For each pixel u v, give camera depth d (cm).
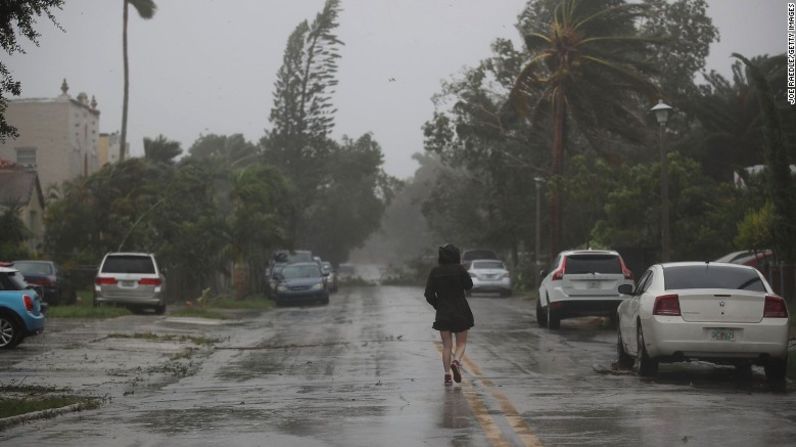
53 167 6156
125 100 5941
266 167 5656
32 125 6175
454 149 6725
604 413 1219
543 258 6066
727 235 3662
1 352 2197
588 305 2845
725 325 1568
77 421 1225
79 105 6372
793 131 5066
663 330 1586
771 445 993
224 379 1714
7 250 4238
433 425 1143
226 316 3703
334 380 1670
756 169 4684
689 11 6894
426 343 2439
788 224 2908
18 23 1386
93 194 4669
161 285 3619
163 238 4734
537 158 6556
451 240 9262
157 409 1328
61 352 2209
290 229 8719
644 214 3834
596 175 4497
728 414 1203
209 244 4762
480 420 1174
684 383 1584
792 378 1648
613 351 2219
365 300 5241
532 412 1235
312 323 3309
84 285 4534
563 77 5166
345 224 11369
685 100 5806
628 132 5312
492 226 7025
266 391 1523
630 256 3641
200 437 1087
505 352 2195
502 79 6444
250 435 1094
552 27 5375
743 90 5719
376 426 1141
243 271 5062
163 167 6153
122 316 3381
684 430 1084
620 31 5475
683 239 3747
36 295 2317
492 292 6225
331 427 1139
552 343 2444
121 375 1794
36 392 1548
